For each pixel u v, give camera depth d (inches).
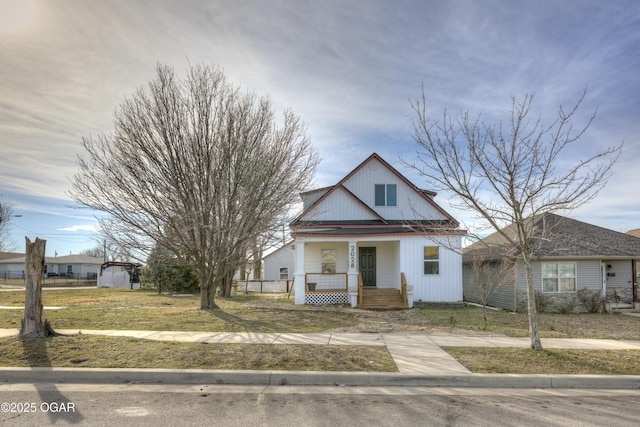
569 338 427.2
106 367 294.8
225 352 338.0
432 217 857.5
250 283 1421.0
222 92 592.1
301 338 404.2
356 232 765.9
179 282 1139.3
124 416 217.2
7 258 2583.7
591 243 754.8
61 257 2564.0
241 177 589.9
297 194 669.3
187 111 574.9
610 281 778.2
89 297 925.2
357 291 722.2
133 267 1557.6
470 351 352.8
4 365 297.7
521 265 724.7
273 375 283.0
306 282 787.4
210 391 263.6
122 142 574.9
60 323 481.4
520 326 518.3
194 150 567.5
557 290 730.2
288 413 223.5
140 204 575.2
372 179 874.8
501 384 281.3
